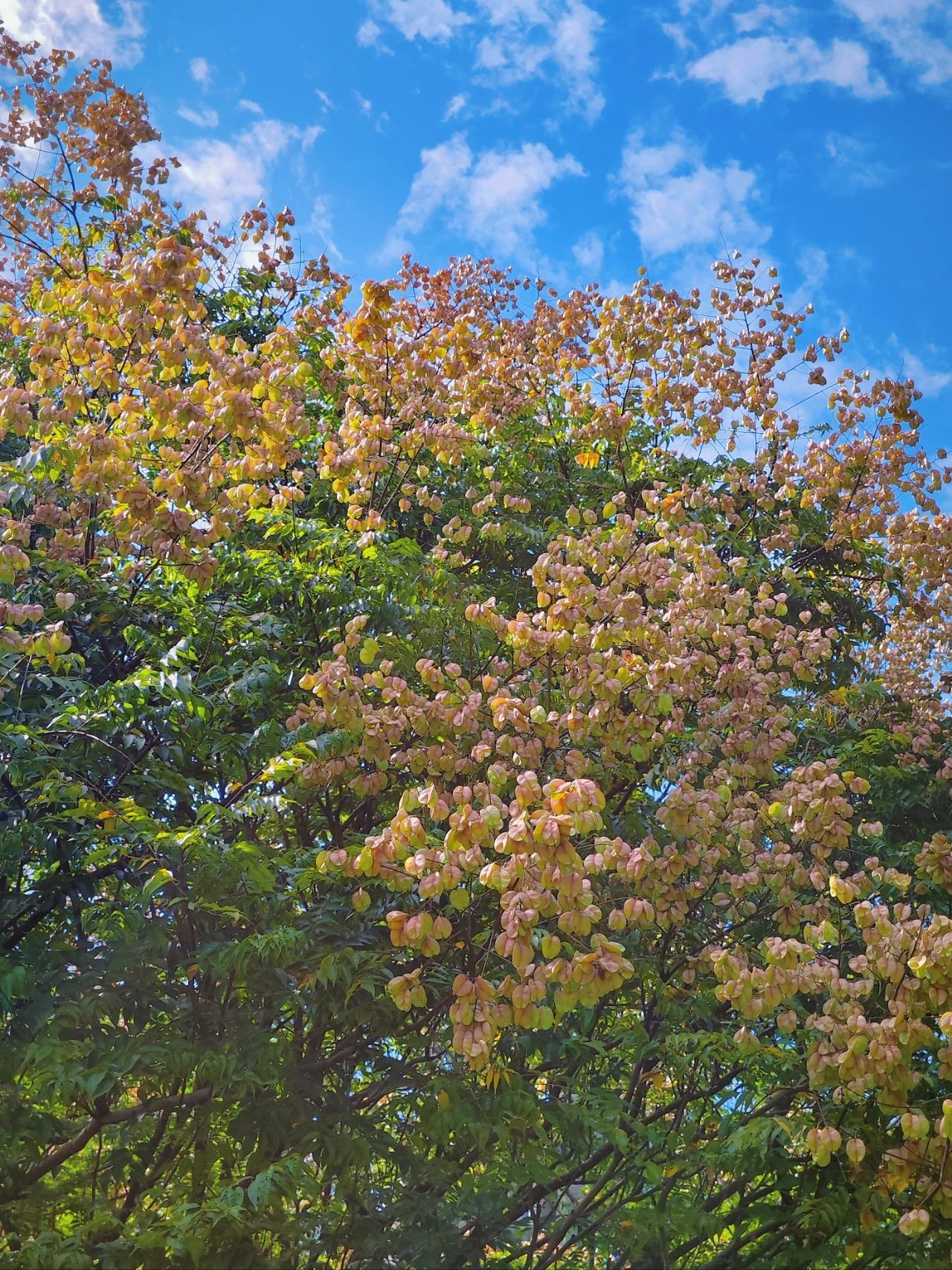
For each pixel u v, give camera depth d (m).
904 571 9.17
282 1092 5.06
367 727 5.14
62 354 5.42
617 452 8.94
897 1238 4.92
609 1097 5.26
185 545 5.38
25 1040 4.58
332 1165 4.99
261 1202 4.16
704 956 5.51
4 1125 4.36
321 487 7.39
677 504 6.48
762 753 6.02
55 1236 4.13
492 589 7.94
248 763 5.46
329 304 8.43
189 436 5.57
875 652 9.63
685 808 5.47
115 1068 4.35
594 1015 5.71
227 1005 5.21
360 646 5.80
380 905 5.45
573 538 5.98
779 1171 5.13
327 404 8.12
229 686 5.21
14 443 7.16
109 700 4.82
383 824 6.10
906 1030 4.61
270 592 6.00
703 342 9.30
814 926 5.50
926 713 8.56
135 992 4.94
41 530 6.62
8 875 5.03
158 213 8.82
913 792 7.93
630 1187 5.81
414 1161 5.14
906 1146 4.74
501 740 5.16
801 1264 4.97
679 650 5.88
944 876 6.08
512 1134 5.21
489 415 8.62
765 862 5.67
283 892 5.10
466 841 4.26
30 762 4.72
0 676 5.00
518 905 4.19
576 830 4.03
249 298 9.38
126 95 8.75
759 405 9.10
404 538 6.95
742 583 7.81
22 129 8.70
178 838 4.41
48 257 7.05
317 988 5.23
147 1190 4.83
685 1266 5.64
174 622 5.78
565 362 9.39
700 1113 6.01
